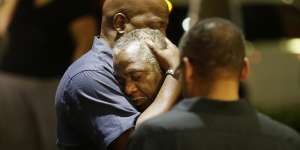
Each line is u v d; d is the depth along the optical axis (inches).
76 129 213.0
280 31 579.2
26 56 353.4
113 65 210.7
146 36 209.9
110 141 203.8
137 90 207.2
